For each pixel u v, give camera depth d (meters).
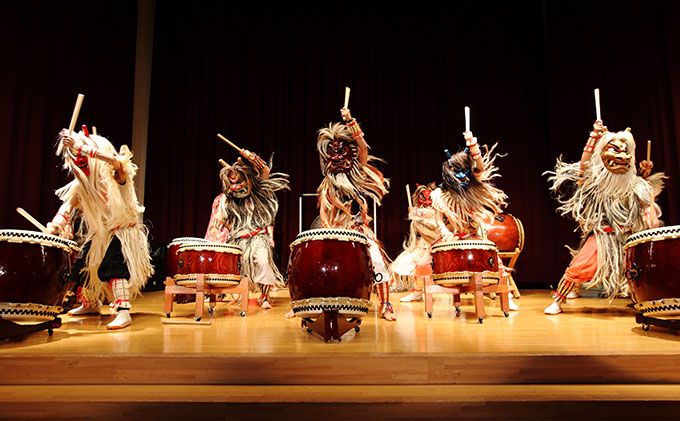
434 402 1.84
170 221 6.63
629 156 3.33
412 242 5.08
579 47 6.14
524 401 1.84
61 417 1.84
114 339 2.53
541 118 6.65
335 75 6.83
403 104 6.77
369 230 3.36
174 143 6.77
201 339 2.52
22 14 4.47
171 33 6.99
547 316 3.46
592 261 3.46
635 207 3.39
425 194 5.03
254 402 1.83
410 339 2.50
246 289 3.61
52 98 4.88
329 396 1.90
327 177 3.32
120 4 6.17
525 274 6.43
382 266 3.28
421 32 6.92
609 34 5.66
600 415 1.84
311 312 2.50
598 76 5.81
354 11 6.97
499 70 6.76
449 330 2.81
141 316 3.53
